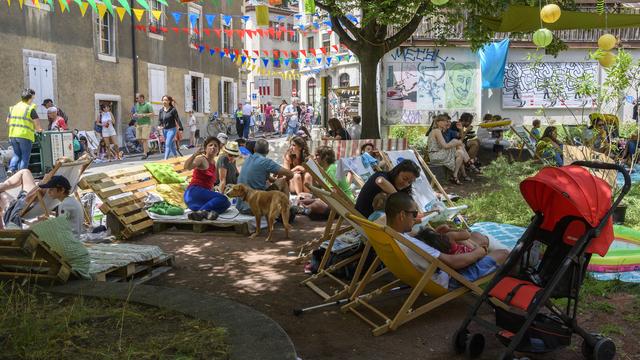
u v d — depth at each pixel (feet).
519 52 61.98
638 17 30.86
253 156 27.04
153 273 19.43
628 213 26.43
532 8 31.42
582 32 61.62
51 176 23.39
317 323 15.20
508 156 48.88
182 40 83.10
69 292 14.96
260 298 17.16
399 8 38.78
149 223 25.68
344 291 16.85
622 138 47.24
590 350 12.58
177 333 12.21
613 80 26.86
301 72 112.78
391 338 14.21
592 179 13.03
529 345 12.37
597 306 15.83
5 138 51.75
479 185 38.96
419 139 56.49
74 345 11.72
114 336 12.21
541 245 15.92
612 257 18.58
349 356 13.15
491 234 23.31
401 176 18.40
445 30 48.91
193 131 79.71
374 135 44.91
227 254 22.15
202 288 18.13
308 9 40.24
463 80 60.44
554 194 13.53
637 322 14.88
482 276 15.30
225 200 27.14
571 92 61.77
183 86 83.46
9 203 25.14
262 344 11.46
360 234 18.52
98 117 59.88
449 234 16.63
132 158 60.59
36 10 55.31
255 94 151.33
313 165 19.94
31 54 54.75
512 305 12.48
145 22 73.41
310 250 21.88
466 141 45.27
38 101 55.77
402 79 59.88
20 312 13.30
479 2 36.14
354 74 97.30
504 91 62.23
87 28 62.90
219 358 10.95
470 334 13.43
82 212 20.90
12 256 16.11
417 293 14.47
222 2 95.66
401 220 15.02
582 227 13.17
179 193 29.71
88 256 16.75
